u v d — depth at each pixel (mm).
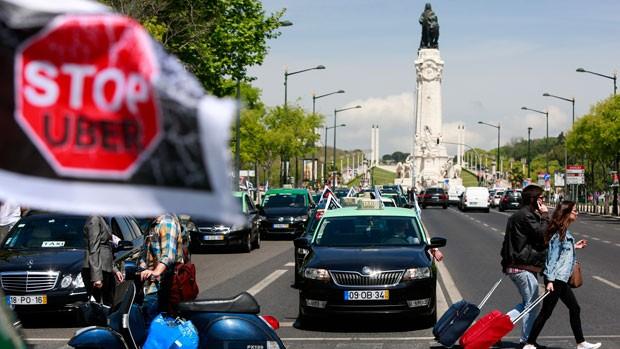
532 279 10805
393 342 11719
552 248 10617
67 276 13383
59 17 2279
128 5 26438
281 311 14797
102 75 2299
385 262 12914
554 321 13453
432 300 12992
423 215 66438
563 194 87625
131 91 2309
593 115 70812
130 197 2287
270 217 35594
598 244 33719
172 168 2307
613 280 19797
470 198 76062
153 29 28391
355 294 12672
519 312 10930
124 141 2299
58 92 2283
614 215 67562
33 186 2256
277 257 26781
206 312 7723
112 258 12469
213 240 27938
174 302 7723
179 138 2314
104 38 2303
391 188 59688
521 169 159875
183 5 33625
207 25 34219
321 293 12750
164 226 8484
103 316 7520
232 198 2357
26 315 14344
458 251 28922
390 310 12680
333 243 14000
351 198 20719
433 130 144875
